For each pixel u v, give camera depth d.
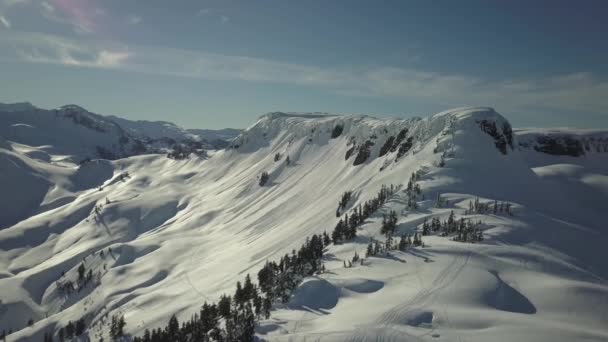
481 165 182.00
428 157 196.62
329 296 88.94
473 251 101.69
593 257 115.19
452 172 172.00
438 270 91.38
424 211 139.00
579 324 71.94
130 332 153.50
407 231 126.88
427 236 119.12
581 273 96.56
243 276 169.75
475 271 90.25
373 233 132.50
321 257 126.12
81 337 191.12
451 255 100.06
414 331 64.69
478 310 72.12
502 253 101.56
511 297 81.38
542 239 117.50
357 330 65.81
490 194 159.50
